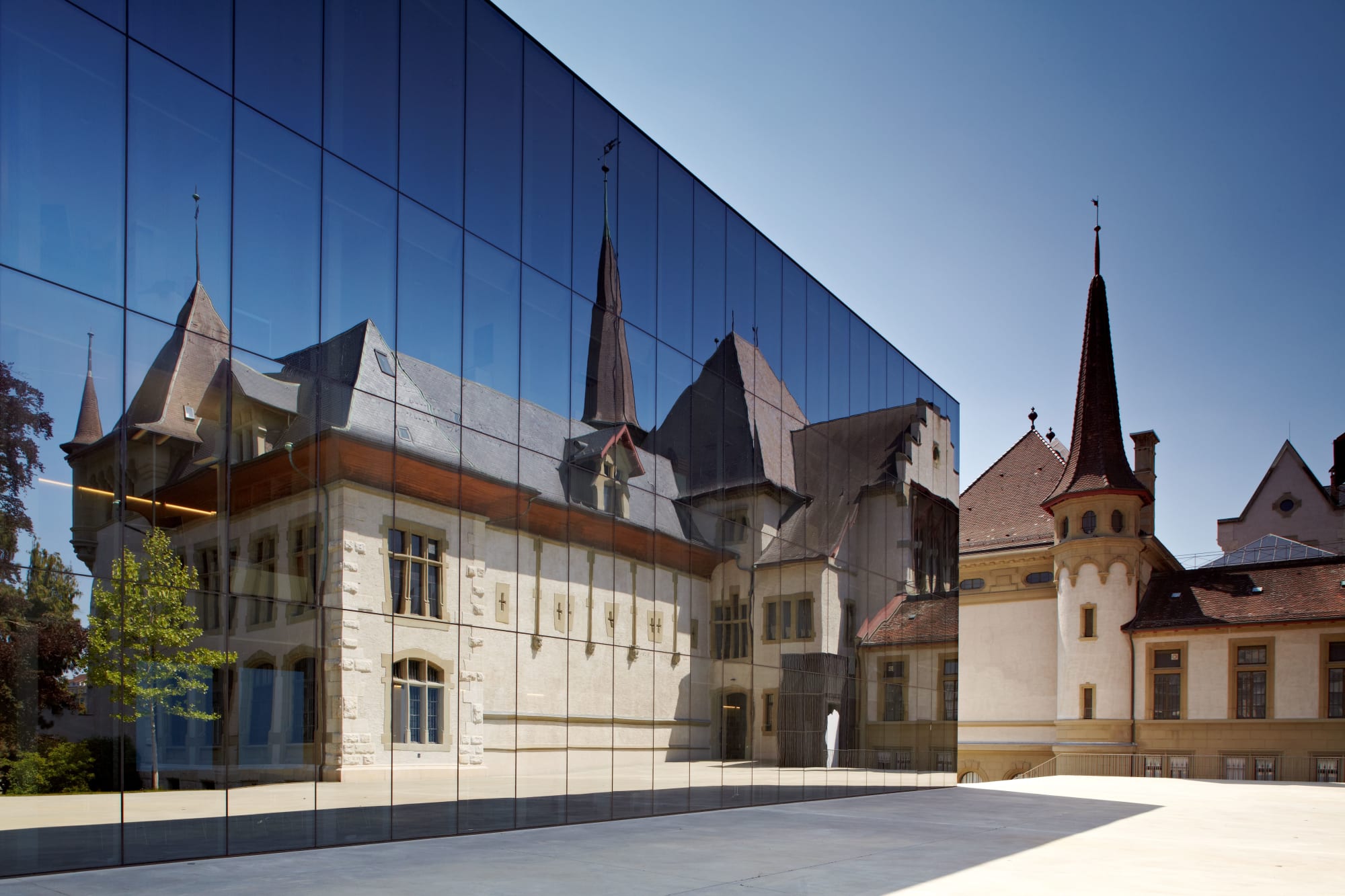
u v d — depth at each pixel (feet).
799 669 77.82
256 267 42.88
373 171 48.21
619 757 59.47
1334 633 140.97
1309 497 221.66
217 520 40.55
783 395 80.43
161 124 39.99
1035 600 170.81
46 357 36.11
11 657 34.47
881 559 91.61
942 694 99.81
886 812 68.90
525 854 42.24
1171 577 164.76
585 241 61.26
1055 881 38.24
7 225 35.45
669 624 64.69
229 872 35.58
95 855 35.73
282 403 43.32
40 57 36.60
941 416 108.17
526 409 55.67
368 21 48.55
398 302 48.96
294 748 42.24
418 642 48.03
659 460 65.62
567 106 60.80
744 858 42.47
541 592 55.21
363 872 36.01
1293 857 48.85
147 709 37.68
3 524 34.63
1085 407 170.40
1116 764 153.79
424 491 49.11
